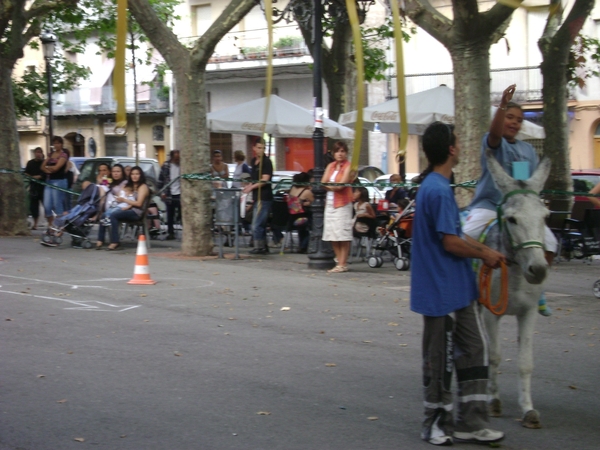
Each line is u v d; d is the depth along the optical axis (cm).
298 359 716
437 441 484
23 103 3234
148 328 839
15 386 610
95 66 4453
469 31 1205
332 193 1283
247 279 1212
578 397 609
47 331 815
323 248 1343
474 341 481
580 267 1449
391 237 1353
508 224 475
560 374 681
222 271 1302
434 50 3341
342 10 1339
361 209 1473
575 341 817
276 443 488
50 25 2684
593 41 1852
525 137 1856
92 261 1416
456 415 508
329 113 2016
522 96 3194
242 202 1683
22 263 1375
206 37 1457
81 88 4556
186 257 1500
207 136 1520
